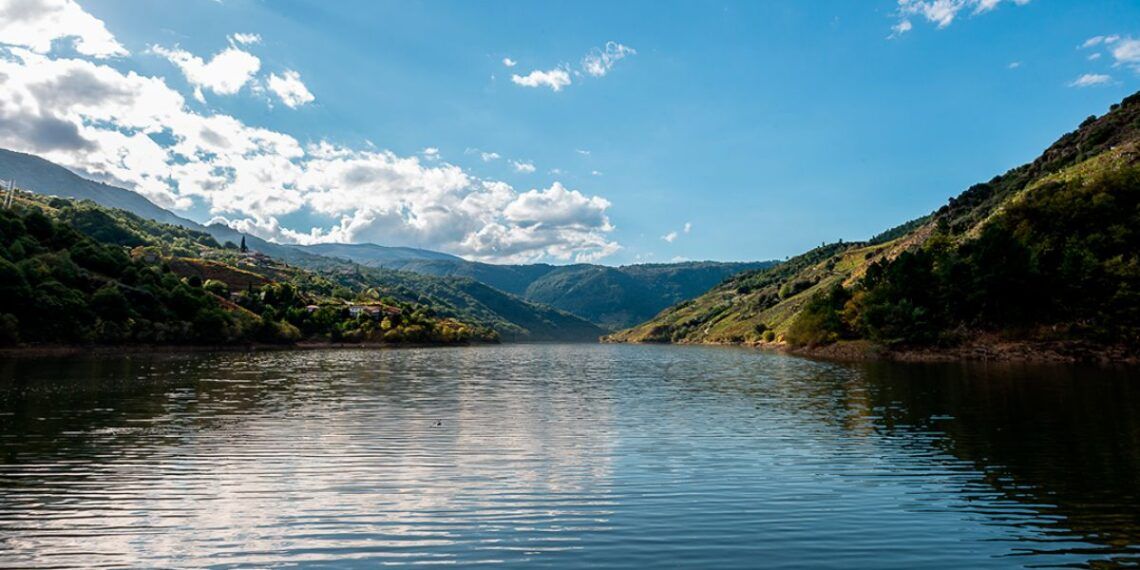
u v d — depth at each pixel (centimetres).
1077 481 2377
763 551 1720
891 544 1770
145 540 1786
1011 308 10031
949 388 5697
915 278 11588
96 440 3188
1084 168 12975
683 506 2128
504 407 4675
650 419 4056
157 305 14212
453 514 2036
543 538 1819
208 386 5988
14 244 12925
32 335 11031
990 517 1992
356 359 12144
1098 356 8531
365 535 1836
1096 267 9194
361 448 3056
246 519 1975
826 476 2519
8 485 2339
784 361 11350
